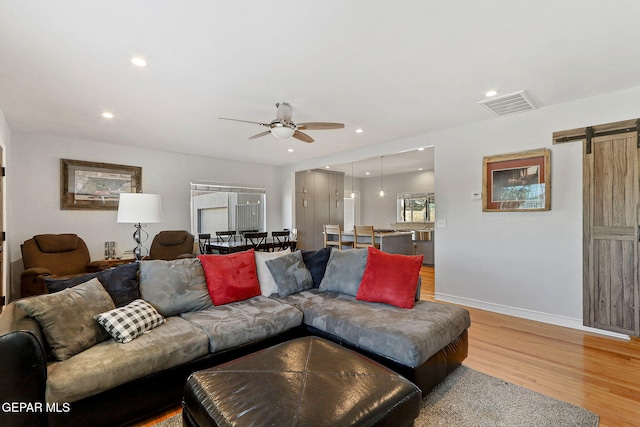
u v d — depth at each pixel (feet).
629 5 5.61
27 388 4.72
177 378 6.28
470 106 10.82
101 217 15.81
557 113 10.71
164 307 7.75
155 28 6.27
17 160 13.66
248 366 5.13
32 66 7.79
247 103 10.41
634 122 9.30
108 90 9.29
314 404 4.10
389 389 4.57
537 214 11.18
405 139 15.23
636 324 9.32
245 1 5.47
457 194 13.30
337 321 7.57
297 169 22.27
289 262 10.34
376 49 7.14
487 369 7.77
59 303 5.86
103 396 5.38
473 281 12.85
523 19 6.05
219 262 9.18
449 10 5.77
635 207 9.32
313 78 8.60
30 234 13.93
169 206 18.26
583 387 6.95
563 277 10.68
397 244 19.76
